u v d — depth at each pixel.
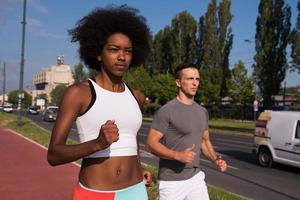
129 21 3.20
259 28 49.59
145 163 14.43
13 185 9.53
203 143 4.88
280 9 48.53
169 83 67.56
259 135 15.16
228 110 62.12
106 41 3.09
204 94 59.56
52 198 8.30
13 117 50.56
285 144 14.01
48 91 171.12
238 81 56.25
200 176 4.57
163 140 4.60
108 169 2.91
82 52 3.20
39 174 10.97
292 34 38.00
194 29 66.00
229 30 59.66
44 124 42.69
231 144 24.36
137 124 3.04
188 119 4.52
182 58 66.88
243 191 10.38
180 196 4.48
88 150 2.68
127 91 3.10
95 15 3.15
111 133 2.62
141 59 3.41
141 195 3.05
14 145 18.81
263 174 13.22
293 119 13.88
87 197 2.91
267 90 48.94
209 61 59.59
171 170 4.49
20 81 34.53
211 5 59.41
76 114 2.87
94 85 2.95
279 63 48.75
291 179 12.38
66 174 10.95
